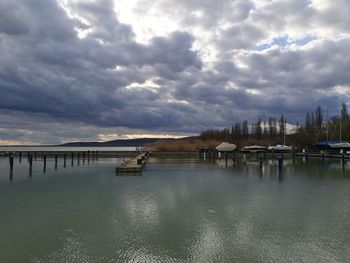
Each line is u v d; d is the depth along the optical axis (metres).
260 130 128.75
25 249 12.92
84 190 26.89
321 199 22.61
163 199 22.69
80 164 58.06
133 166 40.50
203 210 19.25
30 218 17.48
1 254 12.43
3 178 35.69
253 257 12.11
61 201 22.09
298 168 47.00
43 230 15.34
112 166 53.19
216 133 129.25
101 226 15.95
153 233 14.84
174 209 19.52
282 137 116.25
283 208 19.75
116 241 13.81
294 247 13.07
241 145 105.56
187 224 16.28
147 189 27.31
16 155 83.50
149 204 20.98
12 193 25.47
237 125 128.75
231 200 22.27
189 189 27.27
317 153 78.50
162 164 56.88
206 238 14.17
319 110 105.19
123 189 27.36
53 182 32.16
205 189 27.27
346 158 64.50
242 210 19.22
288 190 26.64
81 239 14.06
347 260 11.80
